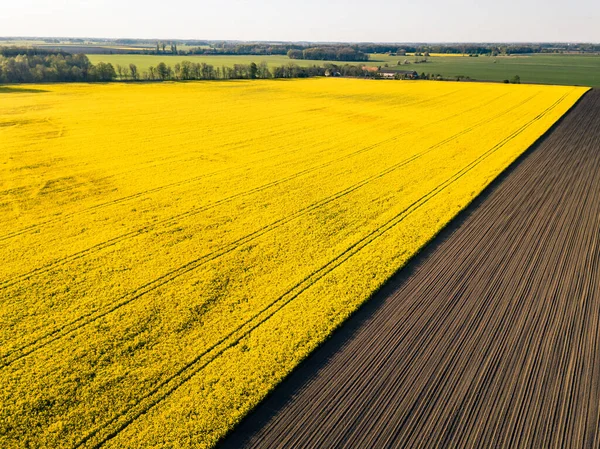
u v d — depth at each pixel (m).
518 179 30.20
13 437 11.38
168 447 11.07
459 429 11.48
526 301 16.69
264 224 23.58
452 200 26.47
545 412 11.93
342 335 15.03
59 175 31.59
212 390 12.76
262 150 38.44
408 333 15.03
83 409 12.14
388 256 19.92
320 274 18.67
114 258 20.19
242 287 17.83
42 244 21.53
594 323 15.43
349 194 27.81
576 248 20.58
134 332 15.14
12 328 15.41
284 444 11.15
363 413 11.96
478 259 19.78
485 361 13.71
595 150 36.81
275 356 13.95
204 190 28.70
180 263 19.70
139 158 35.88
